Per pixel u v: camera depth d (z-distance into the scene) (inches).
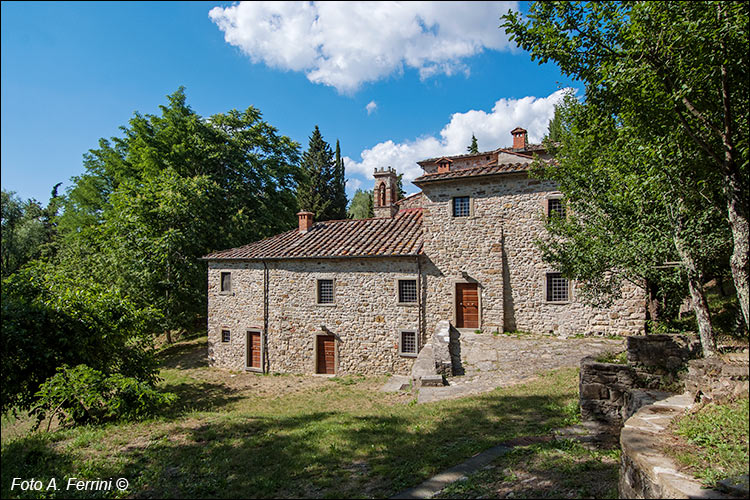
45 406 398.0
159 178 965.8
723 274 349.1
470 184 667.4
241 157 1173.1
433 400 435.2
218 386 668.1
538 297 629.9
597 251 376.2
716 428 175.8
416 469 246.4
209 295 837.2
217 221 1066.7
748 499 129.8
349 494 222.2
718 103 228.1
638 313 577.6
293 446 301.0
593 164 385.1
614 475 209.5
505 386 456.1
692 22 193.0
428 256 681.6
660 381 297.6
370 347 698.8
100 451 308.2
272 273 769.6
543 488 202.7
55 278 499.5
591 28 245.9
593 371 322.3
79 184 1250.6
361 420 369.7
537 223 629.3
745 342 373.1
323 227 852.0
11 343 382.3
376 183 1035.9
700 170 256.1
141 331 552.7
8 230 1640.0
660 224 336.8
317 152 1920.5
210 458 287.9
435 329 638.5
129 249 894.4
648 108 231.0
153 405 421.1
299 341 743.7
